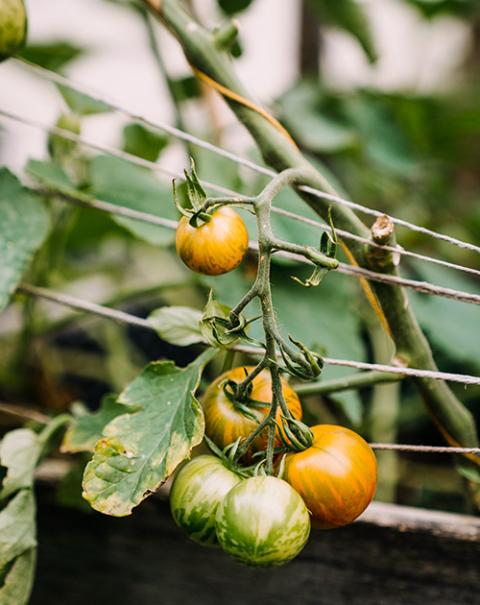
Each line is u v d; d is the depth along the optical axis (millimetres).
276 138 532
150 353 905
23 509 542
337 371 606
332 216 516
